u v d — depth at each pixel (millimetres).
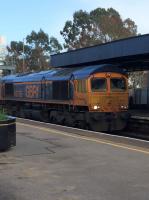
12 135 13500
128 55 28828
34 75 31766
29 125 20562
